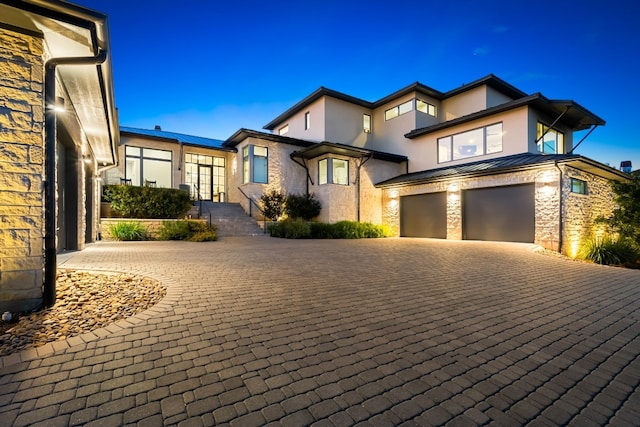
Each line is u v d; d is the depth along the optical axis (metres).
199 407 1.78
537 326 3.35
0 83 3.30
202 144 17.62
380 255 8.78
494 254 9.25
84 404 1.78
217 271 5.82
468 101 18.33
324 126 18.80
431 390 2.05
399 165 19.78
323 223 15.08
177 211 13.83
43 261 3.50
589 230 12.62
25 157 3.40
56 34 3.50
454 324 3.36
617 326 3.39
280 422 1.67
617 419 1.79
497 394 2.02
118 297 3.96
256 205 15.89
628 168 18.27
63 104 5.04
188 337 2.81
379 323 3.33
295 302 4.01
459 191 14.58
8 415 1.66
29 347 2.53
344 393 1.98
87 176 10.57
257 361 2.38
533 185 12.14
